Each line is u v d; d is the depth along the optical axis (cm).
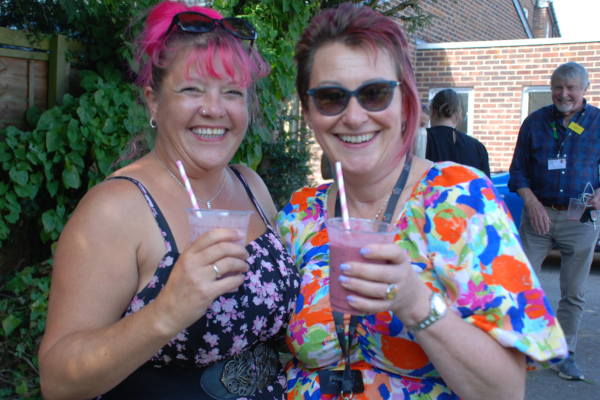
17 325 293
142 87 167
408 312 116
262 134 296
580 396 355
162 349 142
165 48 150
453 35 962
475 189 136
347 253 115
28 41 309
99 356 118
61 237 138
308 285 159
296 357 164
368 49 141
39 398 292
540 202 408
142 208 145
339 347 148
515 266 126
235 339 150
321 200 175
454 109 429
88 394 125
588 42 771
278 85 352
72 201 308
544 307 123
